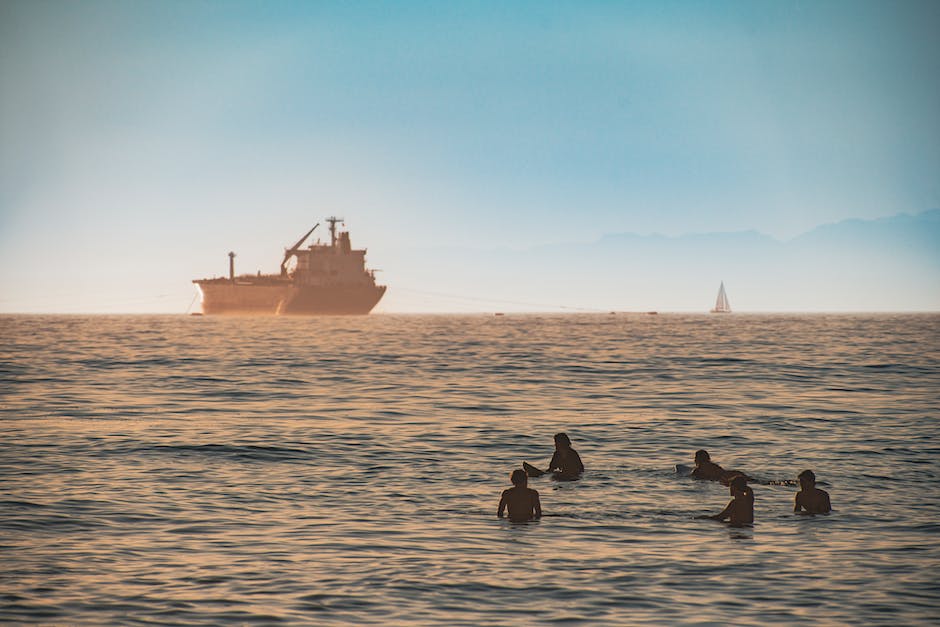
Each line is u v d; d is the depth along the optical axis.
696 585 44.25
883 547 51.44
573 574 46.12
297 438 97.75
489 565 47.75
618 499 65.56
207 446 91.62
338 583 44.56
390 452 88.62
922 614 40.12
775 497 66.12
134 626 38.56
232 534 54.75
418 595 42.72
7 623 38.81
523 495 59.53
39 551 50.41
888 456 85.38
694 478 73.94
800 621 39.25
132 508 62.06
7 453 86.81
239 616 39.78
